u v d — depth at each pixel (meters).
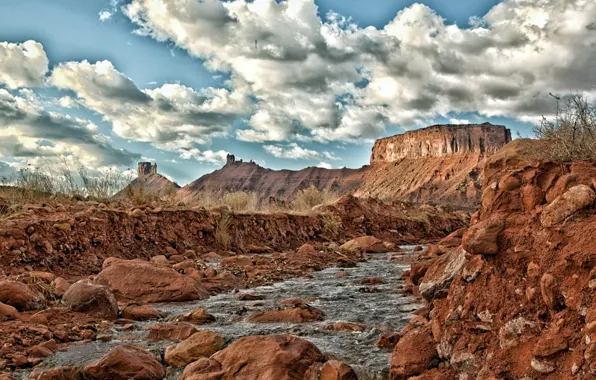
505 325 3.22
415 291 7.35
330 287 8.31
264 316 6.00
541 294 3.13
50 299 6.62
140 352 4.47
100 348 4.84
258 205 19.55
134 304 6.89
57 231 9.14
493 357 3.17
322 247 14.04
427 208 29.53
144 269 7.64
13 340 4.79
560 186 3.42
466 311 3.55
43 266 8.48
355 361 4.29
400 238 20.17
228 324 5.82
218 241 13.30
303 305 6.24
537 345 2.88
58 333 5.12
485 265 3.62
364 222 20.14
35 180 12.91
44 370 4.12
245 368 3.91
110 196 14.44
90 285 6.40
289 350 4.04
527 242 3.41
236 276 9.42
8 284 6.11
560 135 4.45
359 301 6.95
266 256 12.55
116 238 10.67
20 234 8.41
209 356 4.46
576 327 2.81
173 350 4.57
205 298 7.52
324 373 3.87
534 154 4.50
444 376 3.39
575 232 3.12
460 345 3.44
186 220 13.02
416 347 3.71
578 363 2.64
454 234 12.36
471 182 119.88
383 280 8.96
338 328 5.38
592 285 2.82
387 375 3.94
